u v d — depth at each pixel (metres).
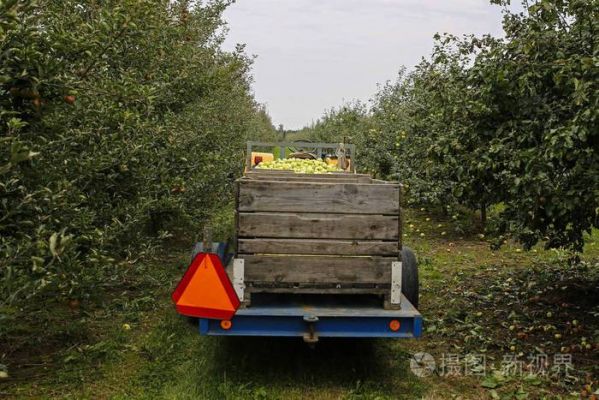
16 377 4.76
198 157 8.98
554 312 6.63
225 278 4.49
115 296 7.07
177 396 4.50
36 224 4.11
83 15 6.75
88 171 4.97
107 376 4.88
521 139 5.39
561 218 5.61
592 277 8.05
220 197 10.49
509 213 6.08
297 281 4.65
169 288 7.57
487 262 9.75
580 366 5.15
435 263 9.63
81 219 4.71
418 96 12.93
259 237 4.64
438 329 6.14
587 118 4.51
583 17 5.39
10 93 3.91
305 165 7.41
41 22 5.29
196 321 6.13
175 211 8.00
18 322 5.57
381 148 15.07
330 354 5.43
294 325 4.59
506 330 6.14
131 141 5.53
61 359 5.13
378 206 4.68
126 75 5.78
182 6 10.16
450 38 6.48
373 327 4.59
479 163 5.57
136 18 5.00
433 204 13.09
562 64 5.11
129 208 5.90
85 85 4.71
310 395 4.59
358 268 4.68
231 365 5.08
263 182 4.61
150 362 5.19
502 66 5.57
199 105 10.13
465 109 6.01
